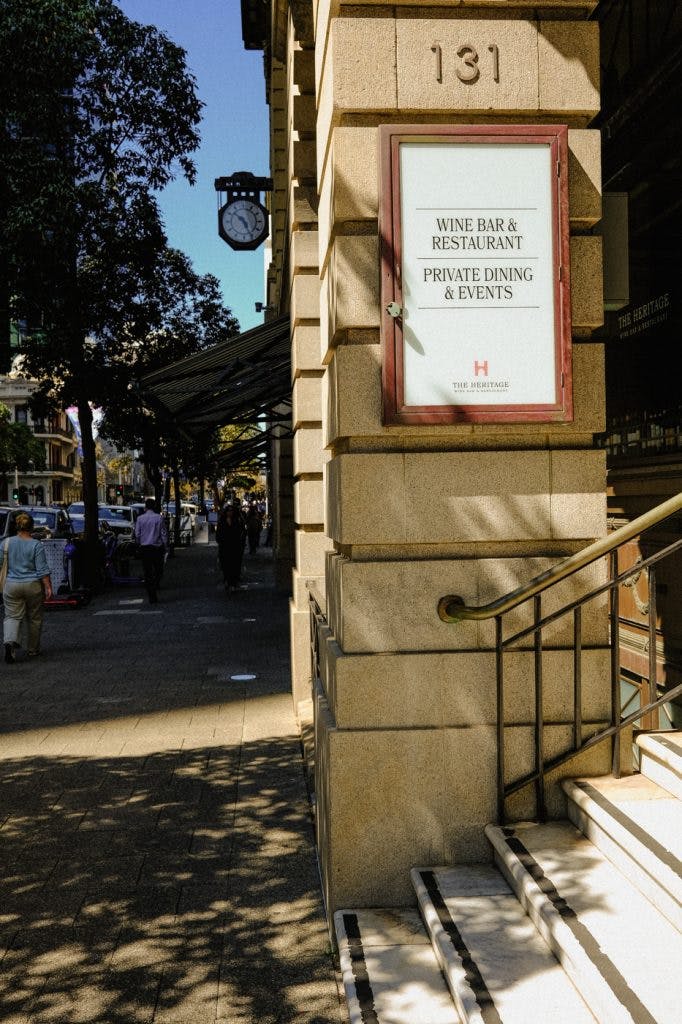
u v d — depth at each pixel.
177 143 20.64
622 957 3.26
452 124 4.45
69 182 19.30
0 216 19.50
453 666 4.49
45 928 4.54
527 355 4.45
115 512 37.31
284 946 4.34
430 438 4.57
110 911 4.72
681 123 5.40
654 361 5.78
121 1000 3.89
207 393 11.42
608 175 6.46
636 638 6.05
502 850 4.21
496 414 4.43
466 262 4.42
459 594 4.53
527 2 4.48
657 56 5.62
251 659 11.95
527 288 4.45
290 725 8.40
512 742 4.52
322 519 8.62
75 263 20.56
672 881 3.40
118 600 19.91
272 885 5.02
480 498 4.54
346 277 4.46
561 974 3.43
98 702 9.52
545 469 4.56
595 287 4.60
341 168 4.46
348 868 4.42
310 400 8.45
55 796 6.52
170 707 9.22
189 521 51.25
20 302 20.59
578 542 4.64
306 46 7.95
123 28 19.78
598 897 3.71
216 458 19.22
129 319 21.61
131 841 5.66
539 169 4.45
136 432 23.66
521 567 4.55
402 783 4.44
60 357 21.17
